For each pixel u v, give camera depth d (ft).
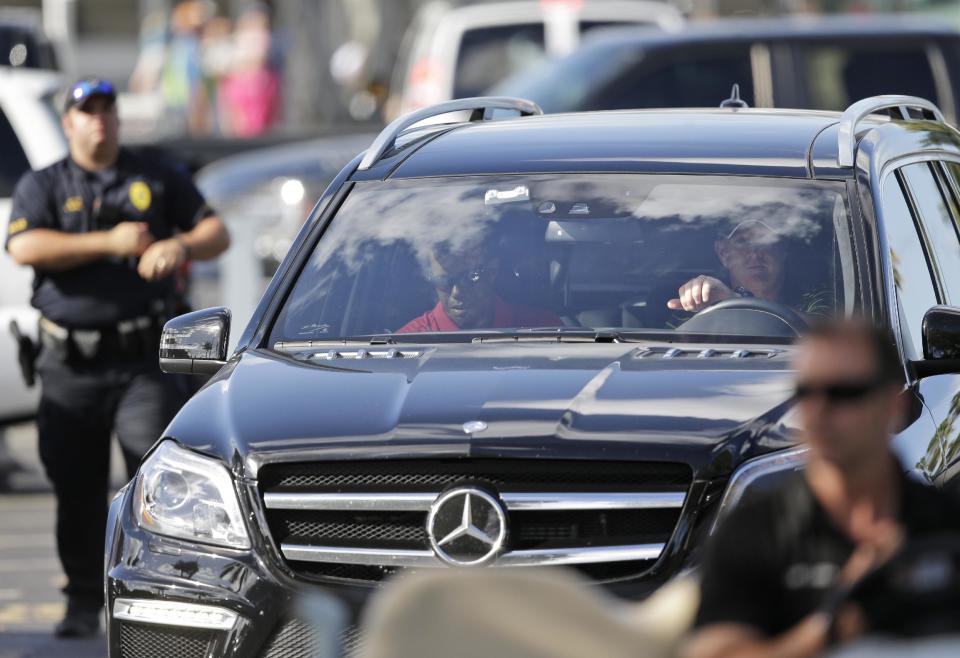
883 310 69.87
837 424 42.42
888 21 169.07
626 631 37.11
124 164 98.43
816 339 42.75
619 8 214.28
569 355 68.49
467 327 73.26
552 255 74.74
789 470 60.75
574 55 171.01
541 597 36.94
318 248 77.66
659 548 60.64
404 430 63.05
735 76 167.32
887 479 42.80
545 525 61.26
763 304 71.10
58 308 96.02
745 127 80.23
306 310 75.10
